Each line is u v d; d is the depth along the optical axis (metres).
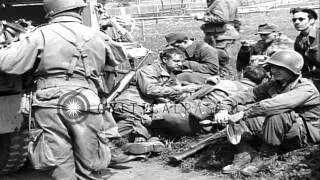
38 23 8.86
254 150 5.57
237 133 5.40
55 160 4.37
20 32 5.33
